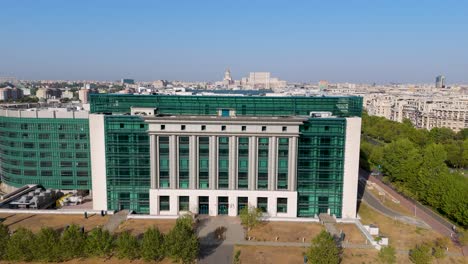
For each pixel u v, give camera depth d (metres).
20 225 106.88
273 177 114.12
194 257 84.44
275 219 112.19
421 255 86.00
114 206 118.69
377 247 93.81
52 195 139.50
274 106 120.50
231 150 113.50
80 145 143.25
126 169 116.81
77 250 82.75
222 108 120.69
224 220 112.38
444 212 127.00
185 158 114.88
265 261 86.50
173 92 157.25
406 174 151.62
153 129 112.06
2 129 146.88
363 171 189.12
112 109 122.19
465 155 196.12
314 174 116.00
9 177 148.75
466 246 101.00
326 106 120.50
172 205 115.94
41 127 142.50
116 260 85.50
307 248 93.56
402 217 123.94
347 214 117.19
